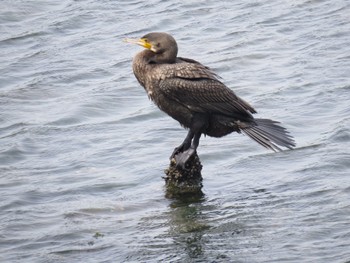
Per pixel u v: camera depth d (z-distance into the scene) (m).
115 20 23.50
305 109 18.17
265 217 13.86
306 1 24.09
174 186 15.05
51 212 14.48
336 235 13.12
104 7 24.23
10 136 17.84
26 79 20.69
